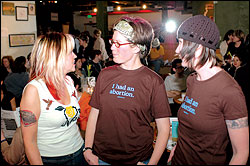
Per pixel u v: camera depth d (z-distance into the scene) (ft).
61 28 26.27
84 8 35.22
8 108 7.87
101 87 4.77
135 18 4.53
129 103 4.47
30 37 17.60
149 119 4.72
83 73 12.84
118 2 32.78
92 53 13.69
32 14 17.58
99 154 4.80
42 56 4.51
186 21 4.08
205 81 4.03
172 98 10.89
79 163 5.22
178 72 11.10
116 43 4.44
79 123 7.55
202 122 3.98
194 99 4.17
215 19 15.60
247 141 3.70
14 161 6.20
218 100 3.81
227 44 13.38
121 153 4.62
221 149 4.03
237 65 9.07
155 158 4.46
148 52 4.68
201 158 4.13
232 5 15.06
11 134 7.82
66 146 4.87
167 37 30.86
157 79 4.54
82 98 7.63
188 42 3.97
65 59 4.70
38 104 4.41
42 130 4.60
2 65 14.58
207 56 3.95
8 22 15.92
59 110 4.61
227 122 3.76
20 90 11.29
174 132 5.98
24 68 11.46
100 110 4.75
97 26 24.17
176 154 4.66
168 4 37.86
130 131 4.52
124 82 4.58
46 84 4.55
